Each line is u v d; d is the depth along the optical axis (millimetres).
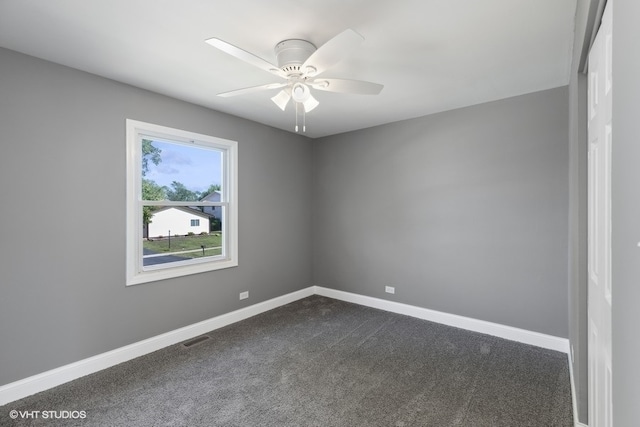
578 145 1654
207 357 2641
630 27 622
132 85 2629
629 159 625
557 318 2730
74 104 2314
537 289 2824
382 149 3836
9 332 2035
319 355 2668
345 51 1613
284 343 2906
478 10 1651
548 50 2068
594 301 1450
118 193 2557
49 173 2199
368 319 3525
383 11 1658
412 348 2793
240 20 1735
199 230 3258
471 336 3045
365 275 4035
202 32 1854
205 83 2594
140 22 1753
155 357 2643
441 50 2076
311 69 1801
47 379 2174
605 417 1229
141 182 2764
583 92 1631
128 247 2613
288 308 3926
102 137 2461
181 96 2885
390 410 1944
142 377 2324
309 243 4520
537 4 1599
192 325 3078
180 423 1827
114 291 2535
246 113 3398
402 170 3668
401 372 2389
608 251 1184
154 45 2000
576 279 1748
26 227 2105
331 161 4352
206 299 3213
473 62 2246
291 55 1893
